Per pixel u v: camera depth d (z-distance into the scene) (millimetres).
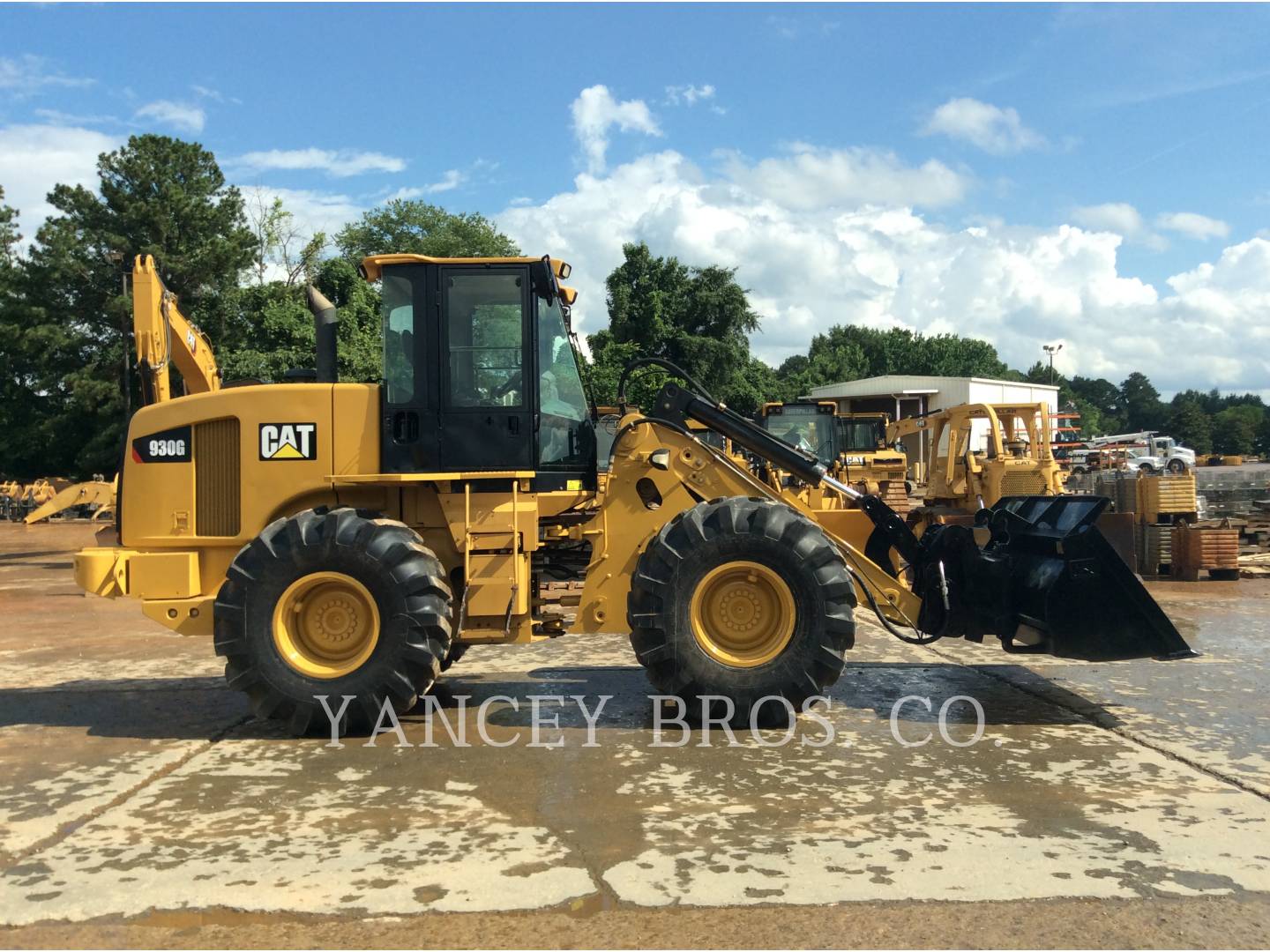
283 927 2893
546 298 5621
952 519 14008
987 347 94062
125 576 5457
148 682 6547
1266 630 8297
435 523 5582
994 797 4020
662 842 3531
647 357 6047
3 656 7625
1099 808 3875
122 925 2918
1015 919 2926
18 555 18328
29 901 3078
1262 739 4906
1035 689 6051
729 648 5250
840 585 5113
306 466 5445
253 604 4992
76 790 4195
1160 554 12656
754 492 5773
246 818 3826
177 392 23422
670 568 5141
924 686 6160
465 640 5449
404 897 3082
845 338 94625
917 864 3320
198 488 5586
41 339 31828
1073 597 5359
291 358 26281
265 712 5004
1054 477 14523
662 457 5660
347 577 5004
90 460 32156
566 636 8297
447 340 5406
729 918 2934
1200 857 3383
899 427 18281
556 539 5762
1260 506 16062
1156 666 6742
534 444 5410
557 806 3939
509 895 3094
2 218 43375
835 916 2943
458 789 4172
